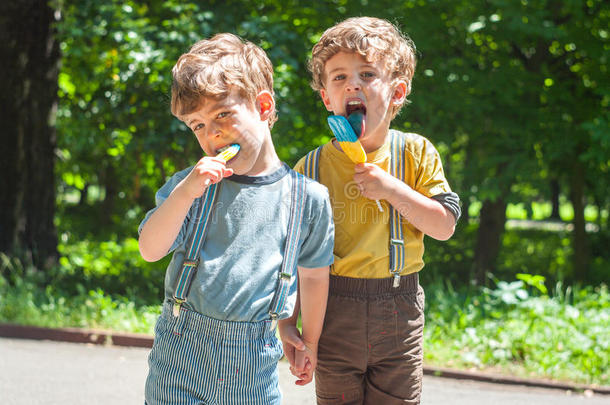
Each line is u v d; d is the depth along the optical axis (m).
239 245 1.90
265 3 9.05
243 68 1.88
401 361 2.31
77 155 12.08
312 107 9.23
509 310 6.37
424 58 9.01
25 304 6.32
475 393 4.87
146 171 12.00
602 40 9.80
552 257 14.75
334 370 2.33
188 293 1.88
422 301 2.38
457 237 11.99
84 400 4.38
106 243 12.70
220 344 1.87
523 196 9.46
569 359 5.39
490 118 9.34
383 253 2.29
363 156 2.15
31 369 5.04
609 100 9.77
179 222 1.82
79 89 9.51
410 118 9.13
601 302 6.76
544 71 9.97
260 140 1.92
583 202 11.38
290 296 1.98
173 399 1.88
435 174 2.32
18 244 7.39
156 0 8.48
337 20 9.05
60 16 7.77
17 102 7.39
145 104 8.05
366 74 2.15
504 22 8.63
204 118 1.85
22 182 7.45
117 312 6.32
